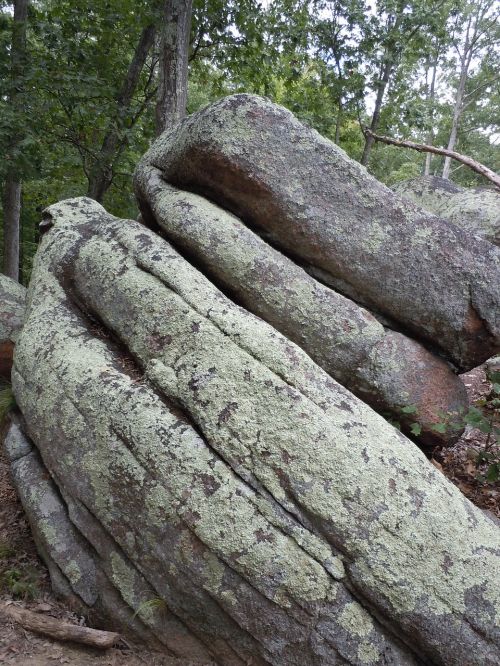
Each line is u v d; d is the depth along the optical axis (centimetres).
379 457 311
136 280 399
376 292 433
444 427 410
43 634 340
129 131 1091
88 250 449
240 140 414
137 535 328
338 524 294
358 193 420
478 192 744
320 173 418
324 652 290
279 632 295
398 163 2620
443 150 534
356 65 1270
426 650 288
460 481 469
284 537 296
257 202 426
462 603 284
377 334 419
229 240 414
